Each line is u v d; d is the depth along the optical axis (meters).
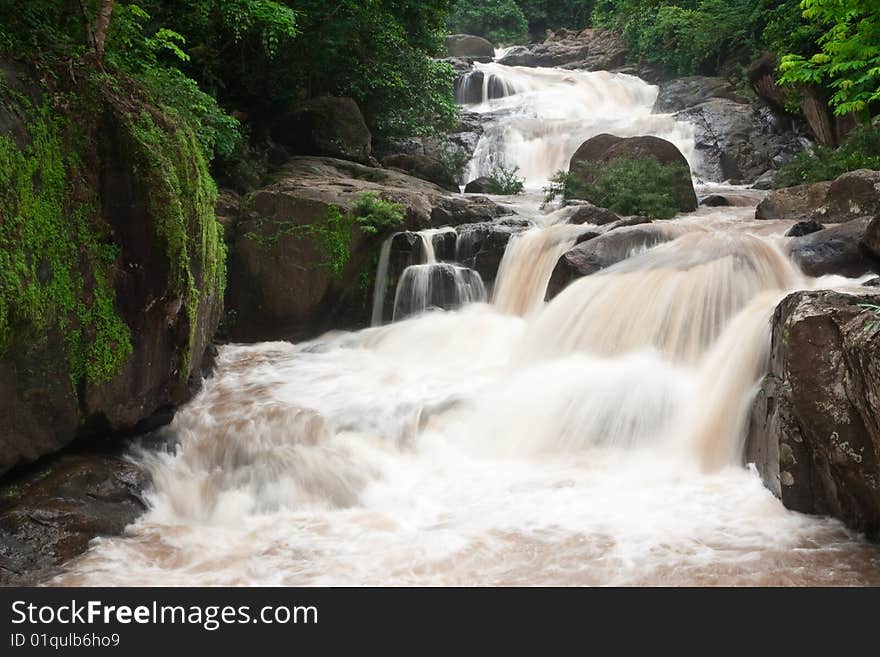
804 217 11.88
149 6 12.86
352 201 12.11
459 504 6.33
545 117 26.64
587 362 8.47
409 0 18.70
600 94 28.70
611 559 5.24
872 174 11.12
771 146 21.44
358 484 6.78
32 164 5.54
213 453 7.18
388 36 17.92
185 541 5.80
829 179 14.94
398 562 5.36
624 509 6.05
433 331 10.76
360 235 11.80
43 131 5.73
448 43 36.81
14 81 5.61
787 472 5.82
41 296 5.54
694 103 25.64
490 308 11.38
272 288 11.80
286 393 8.58
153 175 6.39
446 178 18.42
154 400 6.93
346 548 5.62
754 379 6.84
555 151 22.22
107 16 7.04
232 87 16.53
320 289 11.76
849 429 5.33
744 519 5.80
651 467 6.87
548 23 42.72
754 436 6.53
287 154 16.11
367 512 6.32
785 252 9.01
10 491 5.77
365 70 18.44
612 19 35.03
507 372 9.16
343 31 16.78
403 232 12.00
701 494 6.27
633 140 16.73
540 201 15.72
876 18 10.50
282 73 16.77
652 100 28.81
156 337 6.77
